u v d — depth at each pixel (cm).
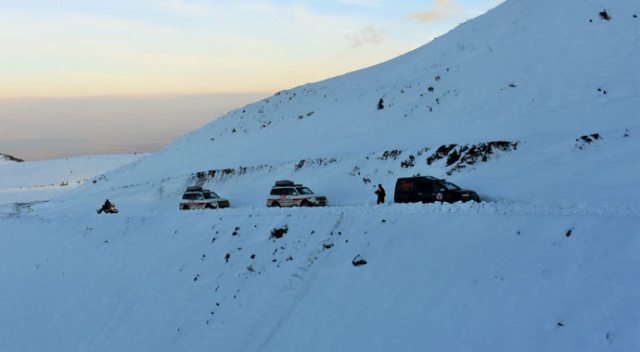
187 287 1970
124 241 2458
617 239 1266
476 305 1302
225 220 2245
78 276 2358
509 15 5025
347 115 4781
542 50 3925
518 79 3688
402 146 3466
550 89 3384
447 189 2259
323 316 1526
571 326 1142
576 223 1363
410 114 4078
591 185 2078
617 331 1085
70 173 9212
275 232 1981
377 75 5853
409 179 2391
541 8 4712
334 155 3816
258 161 4444
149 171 5616
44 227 2938
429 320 1338
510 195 2269
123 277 2216
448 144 3114
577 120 2900
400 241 1645
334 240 1805
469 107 3659
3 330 2225
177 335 1781
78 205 4822
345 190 3256
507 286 1303
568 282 1231
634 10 3897
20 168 9950
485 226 1522
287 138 4844
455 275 1413
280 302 1677
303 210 2111
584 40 3800
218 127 6212
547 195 2112
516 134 2956
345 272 1636
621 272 1187
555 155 2561
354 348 1384
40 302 2297
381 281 1531
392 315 1412
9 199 6712
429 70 4856
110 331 1958
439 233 1595
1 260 2767
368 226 1786
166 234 2367
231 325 1695
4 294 2456
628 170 2106
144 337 1850
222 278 1922
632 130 2506
